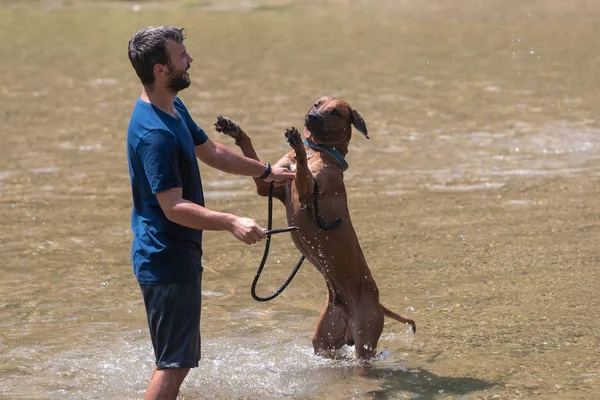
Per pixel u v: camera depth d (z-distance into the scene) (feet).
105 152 52.03
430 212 40.93
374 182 45.91
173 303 21.17
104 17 111.14
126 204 42.39
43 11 116.06
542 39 90.63
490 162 49.32
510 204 41.93
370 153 51.60
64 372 25.32
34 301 30.81
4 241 36.88
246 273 33.88
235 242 37.78
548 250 35.63
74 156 51.03
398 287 32.17
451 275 33.24
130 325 28.94
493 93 67.46
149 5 120.06
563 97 65.46
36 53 87.45
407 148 52.49
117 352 26.78
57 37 97.09
